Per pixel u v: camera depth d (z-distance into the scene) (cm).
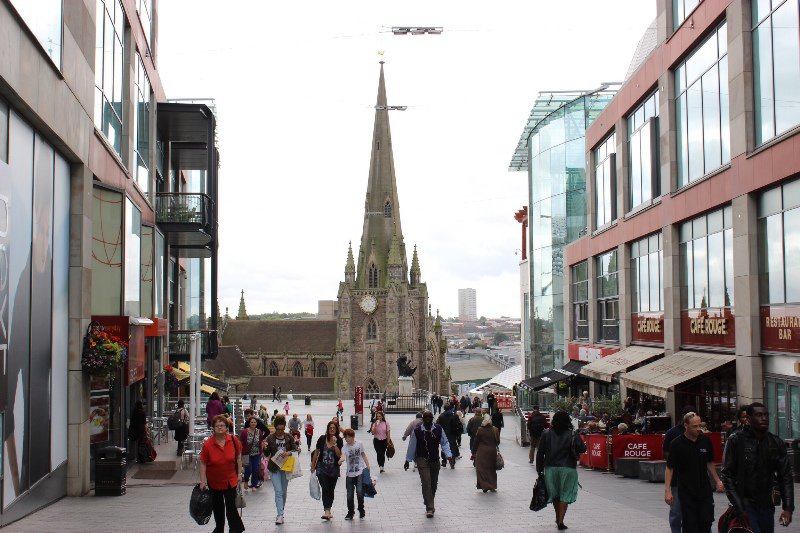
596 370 3425
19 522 1466
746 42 2344
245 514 1669
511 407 6825
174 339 3822
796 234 2083
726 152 2512
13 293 1430
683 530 1042
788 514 1028
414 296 13562
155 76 3259
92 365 1867
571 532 1324
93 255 2069
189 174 4900
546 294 6075
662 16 3100
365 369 13088
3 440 1379
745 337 2338
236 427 3319
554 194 5931
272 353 14125
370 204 13400
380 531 1411
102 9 2155
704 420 2727
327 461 1560
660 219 3166
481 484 1934
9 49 1300
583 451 1361
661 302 3222
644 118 3456
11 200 1412
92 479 2078
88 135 1931
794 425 2108
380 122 13412
